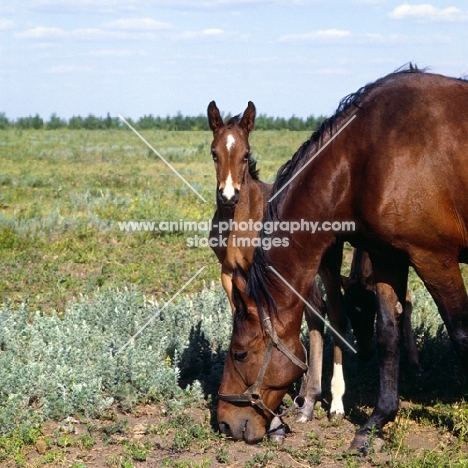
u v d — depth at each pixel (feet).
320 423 18.11
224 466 15.33
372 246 15.97
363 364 21.99
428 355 22.29
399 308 16.37
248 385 15.26
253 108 19.75
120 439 16.55
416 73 16.14
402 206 15.01
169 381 19.16
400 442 15.89
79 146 116.06
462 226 15.46
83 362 20.17
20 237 36.94
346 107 15.97
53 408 17.56
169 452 15.97
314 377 18.61
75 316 23.44
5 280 30.35
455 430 17.10
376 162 15.16
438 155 15.03
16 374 18.58
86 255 34.32
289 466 15.35
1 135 148.05
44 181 61.77
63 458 15.39
